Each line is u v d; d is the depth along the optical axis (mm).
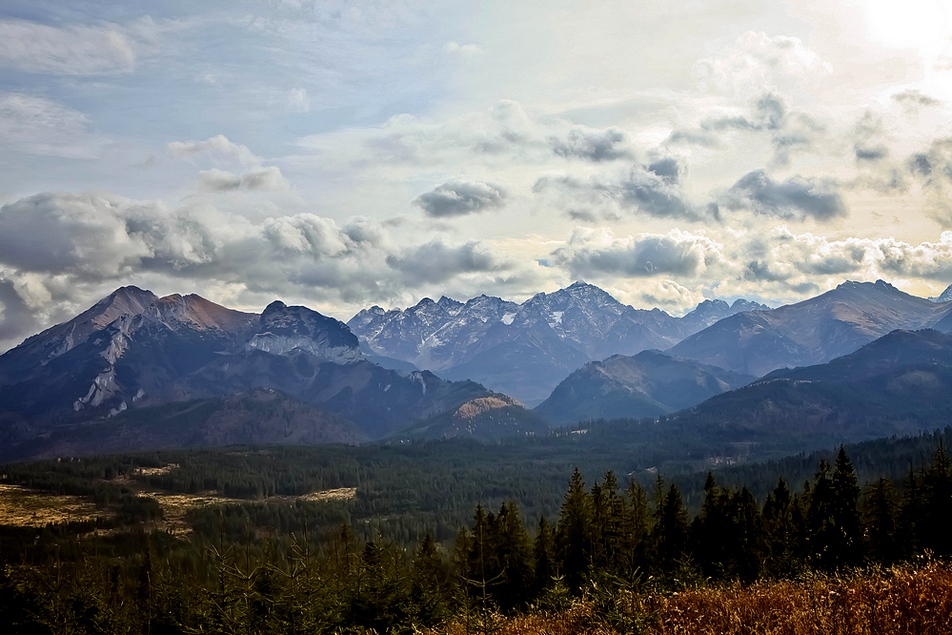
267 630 32656
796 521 68250
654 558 77562
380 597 40500
